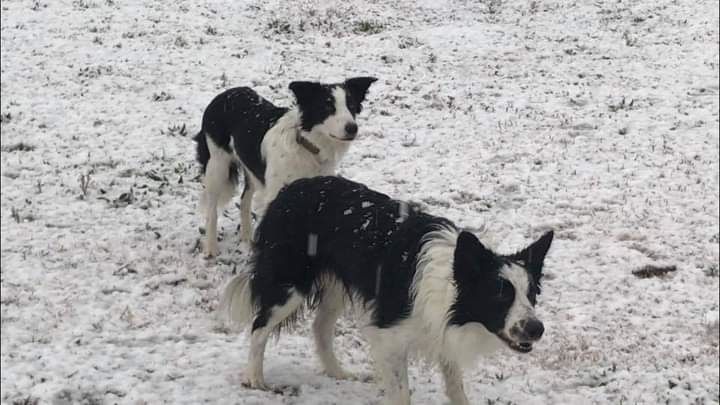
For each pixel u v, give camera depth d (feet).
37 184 27.04
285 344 23.44
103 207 26.53
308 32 42.42
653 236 26.71
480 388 22.89
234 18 43.45
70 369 22.58
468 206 27.43
